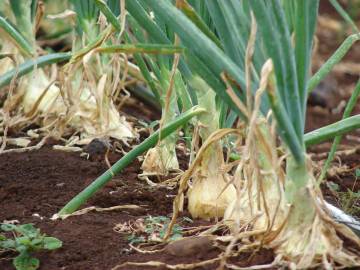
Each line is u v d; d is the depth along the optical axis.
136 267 2.22
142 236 2.34
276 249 2.20
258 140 2.20
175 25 2.13
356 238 2.18
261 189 2.17
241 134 2.25
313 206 2.19
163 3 2.13
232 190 2.40
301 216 2.19
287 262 2.18
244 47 2.16
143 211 2.46
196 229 2.31
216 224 2.29
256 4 2.09
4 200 2.51
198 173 2.40
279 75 2.12
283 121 2.12
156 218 2.38
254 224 2.24
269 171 2.24
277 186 2.17
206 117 2.38
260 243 2.20
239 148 2.42
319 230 2.17
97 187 2.39
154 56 2.54
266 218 2.22
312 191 2.17
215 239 2.24
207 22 2.35
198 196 2.40
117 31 2.48
